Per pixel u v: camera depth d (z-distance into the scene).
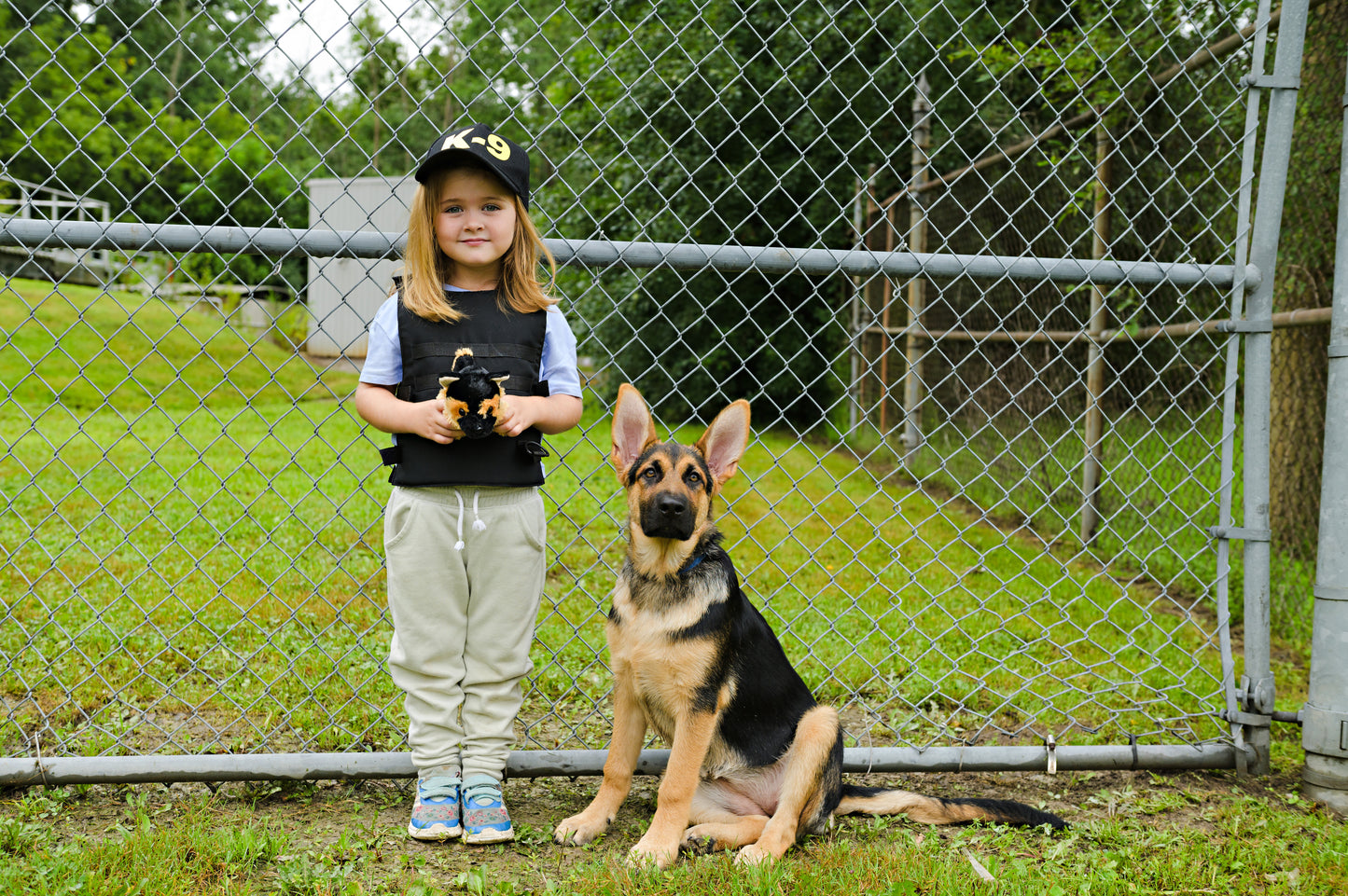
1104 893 2.52
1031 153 8.30
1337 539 3.19
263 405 15.58
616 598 2.89
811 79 14.00
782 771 2.92
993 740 3.69
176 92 3.01
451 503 2.77
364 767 3.01
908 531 7.91
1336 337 3.21
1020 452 8.45
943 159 13.81
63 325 17.42
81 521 6.82
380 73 29.00
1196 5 3.72
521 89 15.31
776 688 2.96
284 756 2.99
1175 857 2.72
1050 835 2.89
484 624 2.85
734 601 2.89
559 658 4.27
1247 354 3.36
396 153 32.62
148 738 3.37
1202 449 6.24
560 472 9.60
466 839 2.73
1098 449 7.10
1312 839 2.89
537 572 2.92
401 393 2.78
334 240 2.94
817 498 9.35
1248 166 3.33
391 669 2.90
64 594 5.00
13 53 28.31
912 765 3.27
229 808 2.93
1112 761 3.31
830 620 5.16
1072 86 7.12
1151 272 3.32
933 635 5.01
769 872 2.50
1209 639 3.74
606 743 3.51
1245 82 3.30
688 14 12.74
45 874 2.35
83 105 29.25
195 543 6.30
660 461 2.82
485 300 2.82
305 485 8.71
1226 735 3.50
